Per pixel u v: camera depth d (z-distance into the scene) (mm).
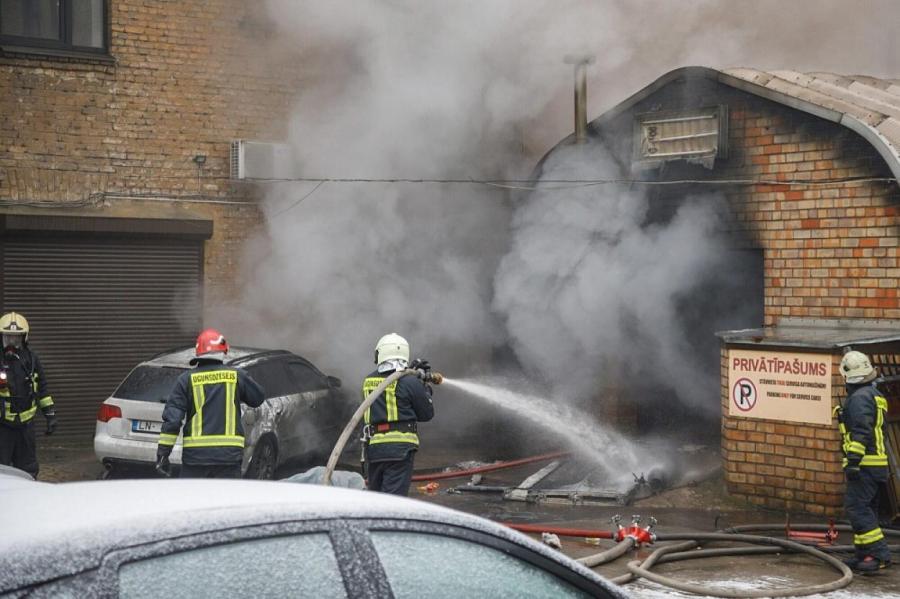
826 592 7270
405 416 8297
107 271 14445
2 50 13680
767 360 10398
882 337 10242
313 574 2535
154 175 14672
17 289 13914
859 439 7984
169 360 11234
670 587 7340
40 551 2250
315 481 8109
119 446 10734
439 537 2783
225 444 7938
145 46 14602
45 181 14039
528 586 2896
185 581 2373
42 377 10336
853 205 11039
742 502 10555
